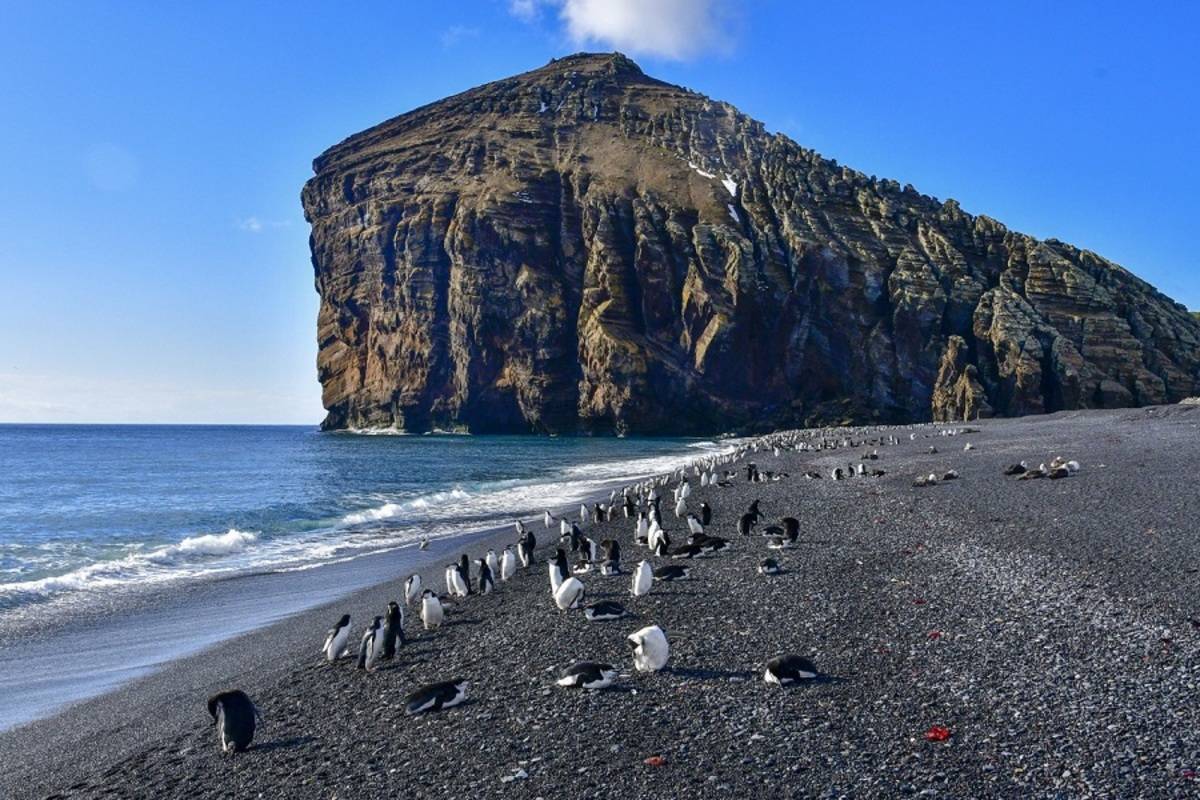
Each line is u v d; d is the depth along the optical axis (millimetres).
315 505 45531
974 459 42062
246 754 10102
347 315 155625
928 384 118938
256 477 68562
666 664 11906
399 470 70875
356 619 18516
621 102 171375
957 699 9875
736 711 9961
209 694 13547
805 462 50750
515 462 78062
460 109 173375
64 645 17812
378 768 9203
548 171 145875
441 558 27234
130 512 43312
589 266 134750
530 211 139125
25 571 26562
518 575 21641
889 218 133375
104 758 10914
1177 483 26672
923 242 129500
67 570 26766
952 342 115375
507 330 134625
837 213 133250
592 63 193500
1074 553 17453
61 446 147125
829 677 10969
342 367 157125
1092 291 117812
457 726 10250
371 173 156750
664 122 160375
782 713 9781
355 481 61469
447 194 143000
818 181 138125
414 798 8359
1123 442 44500
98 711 13359
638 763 8680
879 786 7805
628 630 14172
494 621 16062
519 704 10812
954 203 136000
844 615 14031
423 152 155875
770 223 132500
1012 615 13266
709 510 27203
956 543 19641
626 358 125062
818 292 123938
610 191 138875
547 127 160875
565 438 126688
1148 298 124250
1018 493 27422
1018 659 11148
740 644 12734
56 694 14523
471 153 151500
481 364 136625
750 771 8297
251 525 37188
